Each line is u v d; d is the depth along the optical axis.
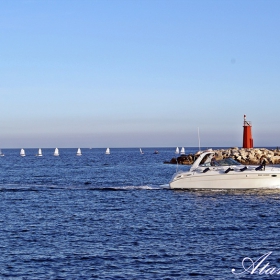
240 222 33.22
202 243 27.31
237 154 101.69
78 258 24.53
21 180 74.06
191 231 30.44
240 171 47.38
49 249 26.20
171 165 123.19
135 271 22.58
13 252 25.61
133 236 29.20
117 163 141.38
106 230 31.03
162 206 41.00
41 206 42.28
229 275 22.08
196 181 48.69
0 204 43.69
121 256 24.84
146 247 26.53
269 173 47.09
